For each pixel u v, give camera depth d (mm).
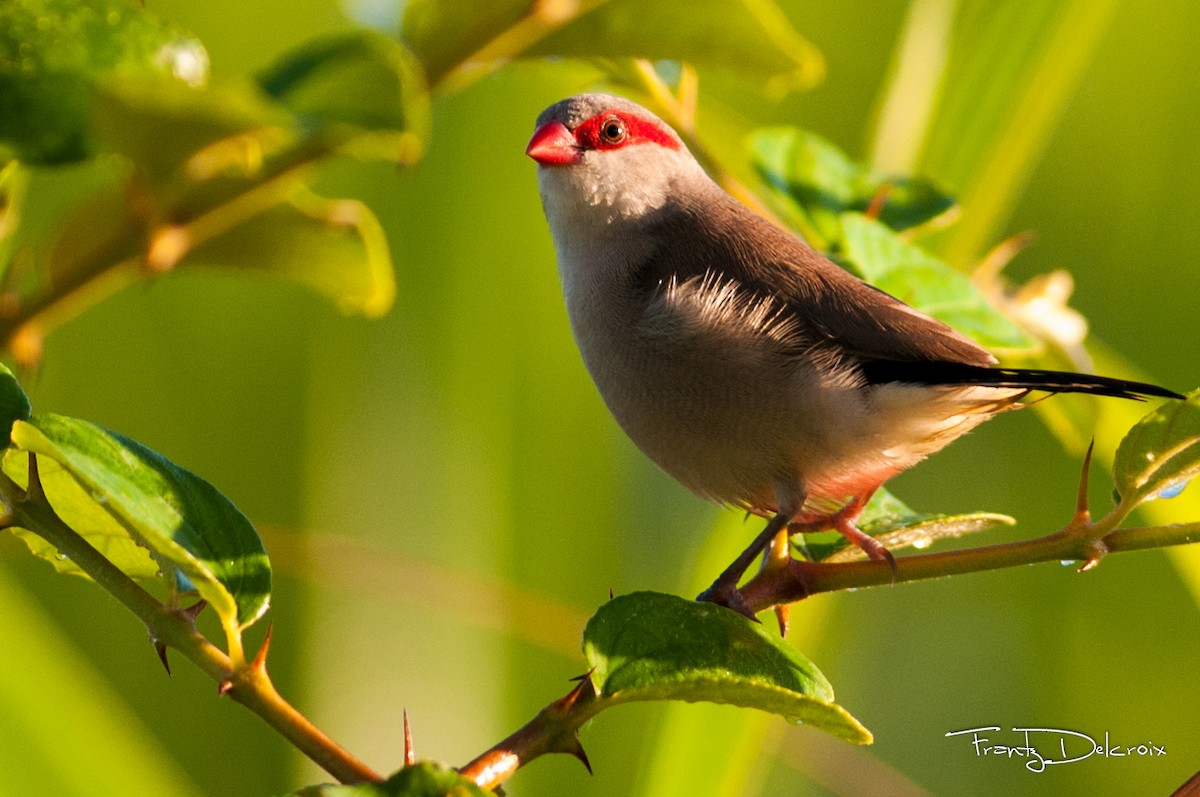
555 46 4945
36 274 5230
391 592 6258
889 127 7109
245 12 7699
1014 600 9508
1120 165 9797
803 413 5844
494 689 7656
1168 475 4332
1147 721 9211
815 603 6605
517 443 7598
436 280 7594
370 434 7469
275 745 7359
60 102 3709
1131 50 9703
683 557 8430
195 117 3703
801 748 7012
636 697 3854
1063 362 6695
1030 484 9500
